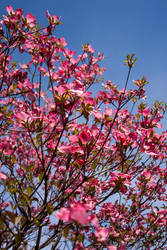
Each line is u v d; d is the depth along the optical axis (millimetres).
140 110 2861
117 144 2145
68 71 2600
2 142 2410
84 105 1810
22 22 2846
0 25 2883
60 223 2133
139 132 2121
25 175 2238
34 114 2027
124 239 2877
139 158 2420
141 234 3289
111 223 2926
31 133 2016
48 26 2703
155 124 2305
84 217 1088
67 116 1976
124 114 3053
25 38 2873
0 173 1851
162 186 3480
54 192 2355
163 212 2891
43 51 2566
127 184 1972
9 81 2963
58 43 2650
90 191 2572
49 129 2158
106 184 2617
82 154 2006
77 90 1712
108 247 1630
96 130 1894
